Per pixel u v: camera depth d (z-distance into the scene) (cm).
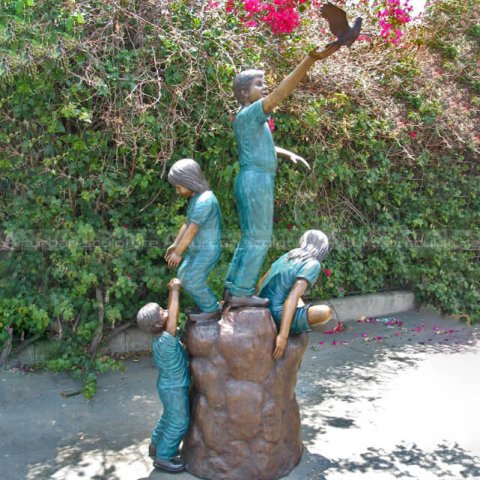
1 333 452
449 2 700
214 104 466
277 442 290
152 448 314
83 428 358
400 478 299
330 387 440
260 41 497
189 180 281
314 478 297
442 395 424
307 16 560
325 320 288
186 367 299
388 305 672
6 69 386
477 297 683
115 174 452
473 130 666
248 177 277
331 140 569
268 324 280
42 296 461
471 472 307
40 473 300
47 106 424
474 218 705
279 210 567
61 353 463
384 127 588
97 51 421
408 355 524
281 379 288
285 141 541
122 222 481
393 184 641
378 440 346
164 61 428
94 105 439
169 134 450
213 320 293
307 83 540
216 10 457
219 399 283
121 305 473
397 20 597
